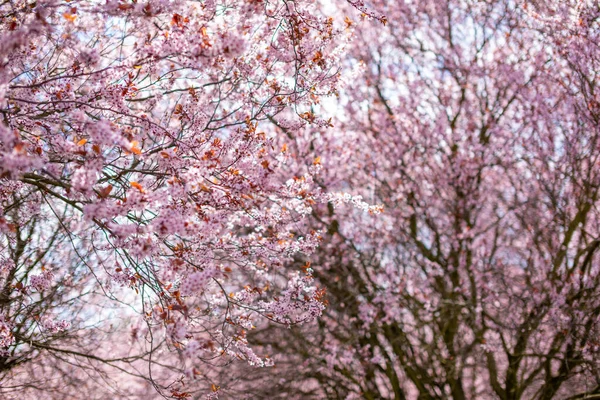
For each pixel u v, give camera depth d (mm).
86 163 3678
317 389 14070
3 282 8016
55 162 4363
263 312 5598
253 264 5695
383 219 13039
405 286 12500
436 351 11828
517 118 12727
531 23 12367
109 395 11180
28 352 9969
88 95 4445
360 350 12562
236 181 4523
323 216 12812
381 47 13977
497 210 12938
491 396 13250
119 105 4461
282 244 5352
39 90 4625
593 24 10445
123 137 3639
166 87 5309
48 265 9469
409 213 13062
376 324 12570
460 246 12633
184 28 4051
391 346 12742
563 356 11031
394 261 12867
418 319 11781
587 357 10492
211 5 4602
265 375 12789
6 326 5539
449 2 13664
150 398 11023
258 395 12523
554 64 11922
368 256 13000
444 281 12461
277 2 5160
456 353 11578
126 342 11117
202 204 4438
